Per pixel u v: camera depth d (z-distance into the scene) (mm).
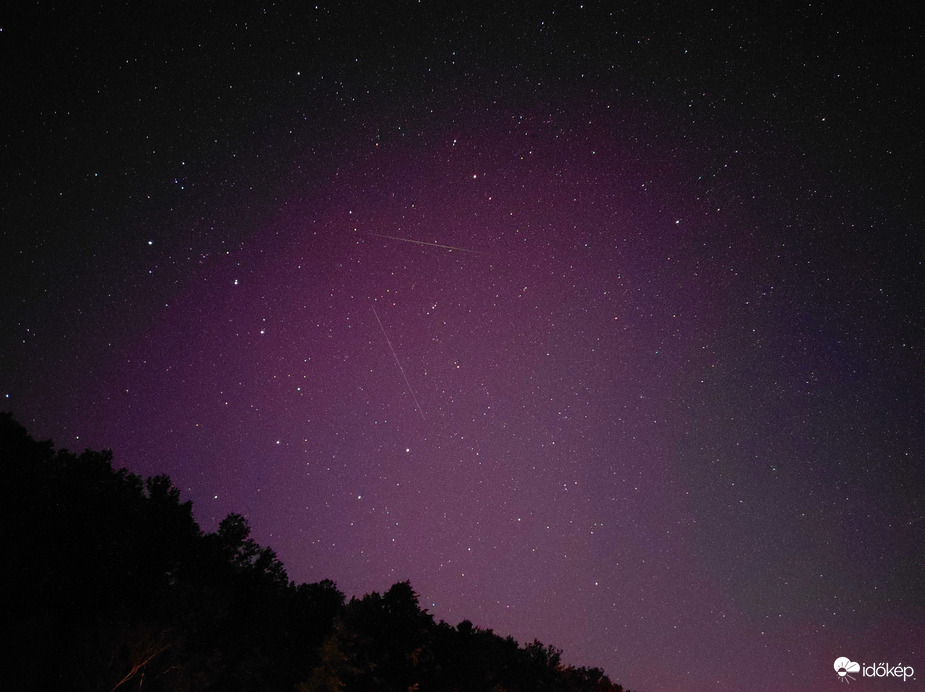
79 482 11953
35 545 10812
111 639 10938
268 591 14992
